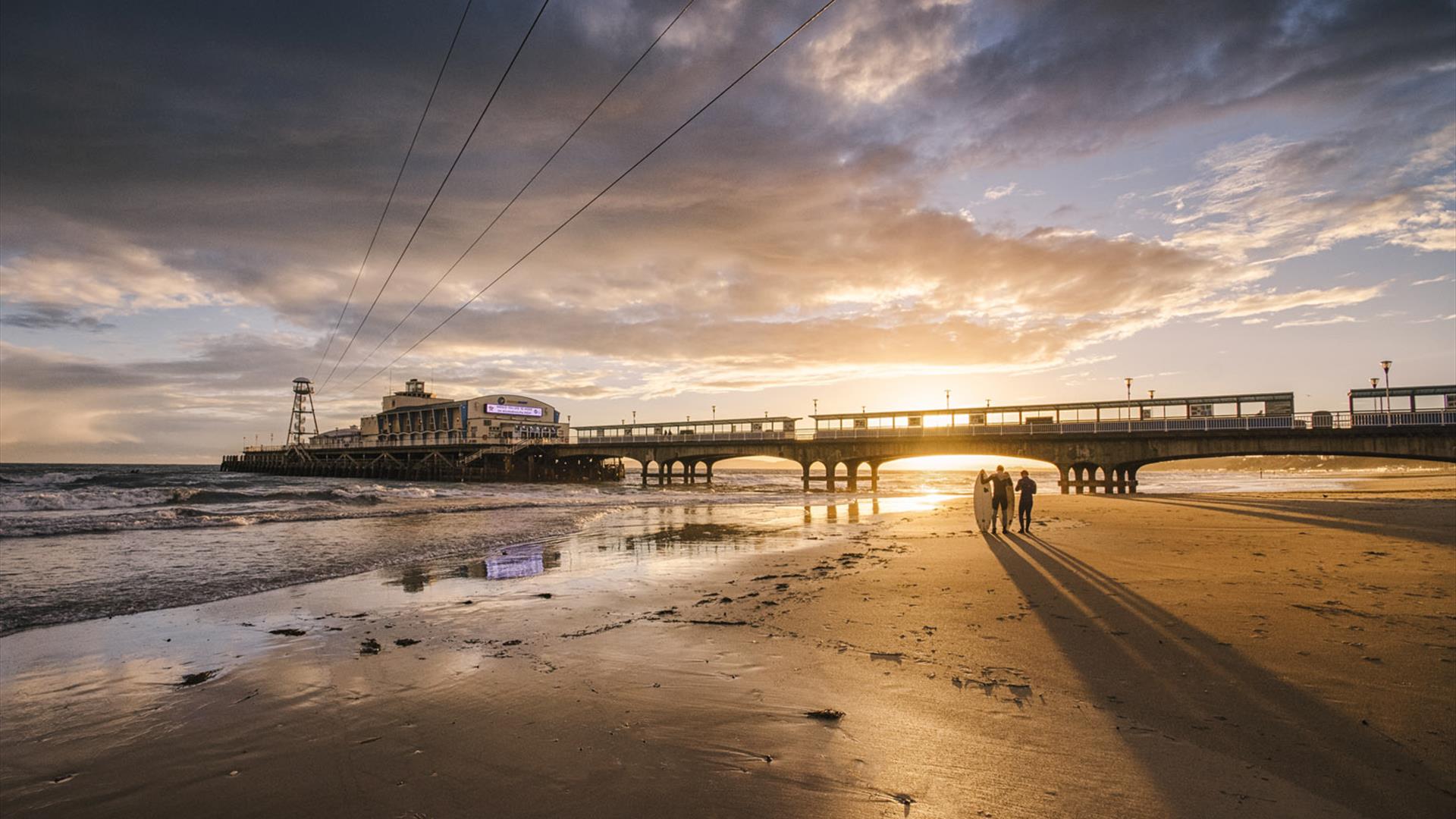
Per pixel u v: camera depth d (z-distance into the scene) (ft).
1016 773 15.37
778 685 22.07
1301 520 72.18
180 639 30.09
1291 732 16.88
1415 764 14.88
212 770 16.71
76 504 117.19
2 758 17.62
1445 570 38.99
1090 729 17.65
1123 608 30.89
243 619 34.24
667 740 17.75
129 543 65.77
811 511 118.11
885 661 24.34
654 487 252.83
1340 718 17.61
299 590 42.24
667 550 61.36
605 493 197.47
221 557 56.90
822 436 214.48
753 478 500.74
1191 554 47.26
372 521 91.76
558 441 284.82
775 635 28.58
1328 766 14.99
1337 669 21.40
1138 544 53.62
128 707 21.45
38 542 66.03
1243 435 146.30
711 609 34.60
